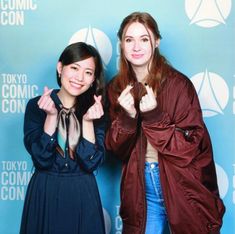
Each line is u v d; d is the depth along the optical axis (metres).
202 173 2.22
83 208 2.26
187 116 2.18
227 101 2.55
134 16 2.24
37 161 2.23
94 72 2.33
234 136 2.57
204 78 2.54
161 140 2.11
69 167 2.26
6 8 2.50
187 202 2.14
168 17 2.51
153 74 2.21
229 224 2.62
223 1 2.50
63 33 2.51
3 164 2.58
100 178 2.59
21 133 2.57
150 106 2.07
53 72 2.54
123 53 2.27
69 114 2.33
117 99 2.30
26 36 2.52
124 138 2.16
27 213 2.28
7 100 2.55
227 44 2.52
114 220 2.62
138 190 2.20
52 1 2.50
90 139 2.26
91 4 2.50
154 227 2.26
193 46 2.52
